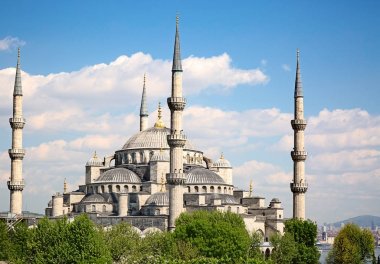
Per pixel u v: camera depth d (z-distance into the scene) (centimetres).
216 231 19138
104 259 15750
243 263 18088
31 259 15950
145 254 18025
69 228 15825
